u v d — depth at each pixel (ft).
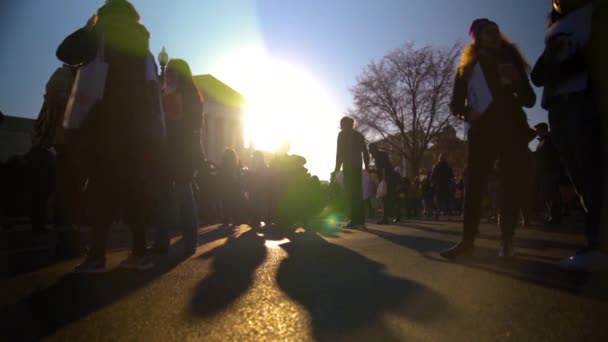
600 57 12.29
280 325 7.55
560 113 13.03
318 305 8.95
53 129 16.75
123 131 12.94
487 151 15.06
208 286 11.01
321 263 14.94
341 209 55.83
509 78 14.57
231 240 24.68
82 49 12.53
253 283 11.38
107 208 13.08
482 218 51.88
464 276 11.95
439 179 51.83
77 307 8.89
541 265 13.58
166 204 17.79
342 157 34.04
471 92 14.96
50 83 17.04
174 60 18.21
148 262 13.91
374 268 13.62
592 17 12.30
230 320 7.89
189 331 7.27
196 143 18.16
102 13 13.39
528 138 15.16
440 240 23.22
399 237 25.32
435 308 8.59
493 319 7.80
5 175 36.17
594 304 8.81
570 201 38.63
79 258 16.39
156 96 13.46
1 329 7.45
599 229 12.47
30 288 10.80
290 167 32.09
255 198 35.45
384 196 42.32
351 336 6.93
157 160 13.89
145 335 7.09
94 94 12.48
